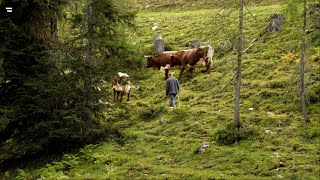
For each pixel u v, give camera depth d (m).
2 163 20.39
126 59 21.25
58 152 20.08
